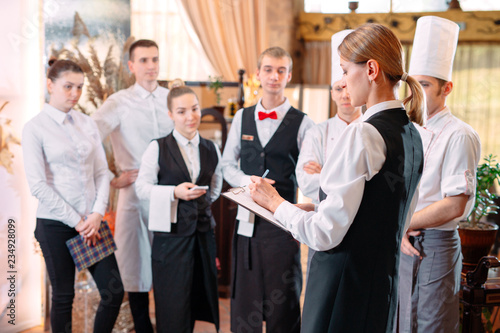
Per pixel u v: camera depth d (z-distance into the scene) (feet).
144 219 8.55
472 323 5.93
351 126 4.06
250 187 4.75
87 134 7.62
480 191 6.98
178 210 7.59
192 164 7.80
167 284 7.59
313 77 21.17
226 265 10.45
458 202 5.71
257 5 16.29
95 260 7.40
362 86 4.29
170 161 7.69
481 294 5.89
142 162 7.84
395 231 4.18
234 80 16.22
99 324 7.61
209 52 15.60
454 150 5.84
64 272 7.28
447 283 5.86
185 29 15.30
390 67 4.17
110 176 8.64
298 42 20.68
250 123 7.82
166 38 15.12
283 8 19.12
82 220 7.34
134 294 8.55
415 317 6.06
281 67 7.57
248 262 7.53
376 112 4.25
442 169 5.97
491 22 20.35
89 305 8.64
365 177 4.02
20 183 8.40
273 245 7.39
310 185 6.86
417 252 5.94
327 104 18.81
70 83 7.20
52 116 7.23
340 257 4.22
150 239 8.67
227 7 15.79
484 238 6.63
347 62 4.35
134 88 8.61
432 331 5.92
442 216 5.72
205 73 15.84
